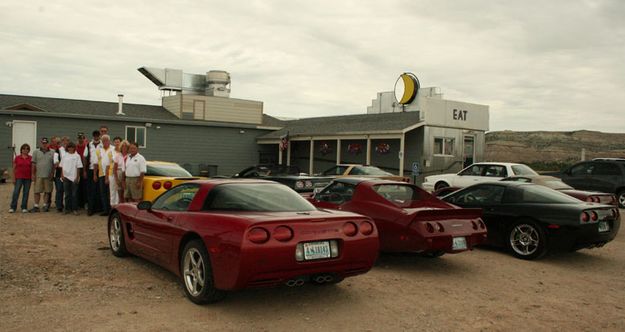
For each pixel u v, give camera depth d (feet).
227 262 15.57
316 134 82.17
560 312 17.90
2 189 58.90
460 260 26.30
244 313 16.38
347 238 16.83
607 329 16.26
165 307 16.74
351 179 26.53
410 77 86.63
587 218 25.53
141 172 33.63
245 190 18.78
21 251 24.22
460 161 78.13
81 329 14.47
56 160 38.93
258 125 94.79
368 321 16.05
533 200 27.43
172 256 18.62
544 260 27.07
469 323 16.28
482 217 28.89
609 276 23.95
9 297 17.15
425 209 22.89
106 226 32.53
